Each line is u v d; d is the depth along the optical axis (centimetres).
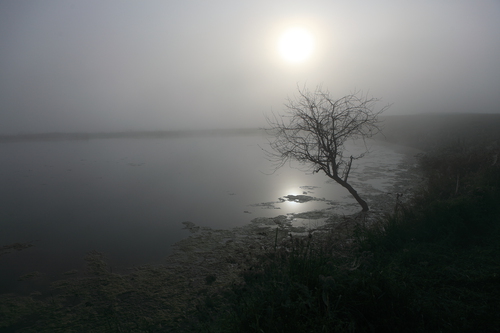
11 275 584
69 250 697
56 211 1016
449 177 959
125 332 393
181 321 412
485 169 857
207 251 666
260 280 428
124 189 1335
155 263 620
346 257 503
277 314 303
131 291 510
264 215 917
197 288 505
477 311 320
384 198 1054
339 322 286
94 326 418
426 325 300
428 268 429
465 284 379
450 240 507
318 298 317
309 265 390
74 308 467
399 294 328
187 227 832
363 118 830
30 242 750
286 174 1658
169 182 1477
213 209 1000
